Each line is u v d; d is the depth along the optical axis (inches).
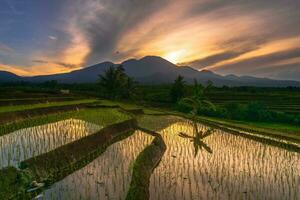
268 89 7815.0
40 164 902.4
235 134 1876.2
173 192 832.3
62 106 2214.6
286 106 4013.3
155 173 1015.0
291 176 1015.0
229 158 1227.2
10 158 941.8
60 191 780.6
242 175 1002.1
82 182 856.9
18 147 1075.9
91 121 1788.9
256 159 1231.5
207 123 2333.9
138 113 2849.4
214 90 6702.8
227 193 837.8
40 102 2517.2
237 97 5088.6
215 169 1063.0
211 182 923.4
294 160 1251.8
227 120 2933.1
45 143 1160.2
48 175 886.4
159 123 2255.2
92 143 1284.4
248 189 873.5
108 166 1027.3
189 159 1203.2
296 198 816.9
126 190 808.9
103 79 4781.0
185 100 1141.1
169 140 1594.5
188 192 836.0
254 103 3181.6
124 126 1800.0
